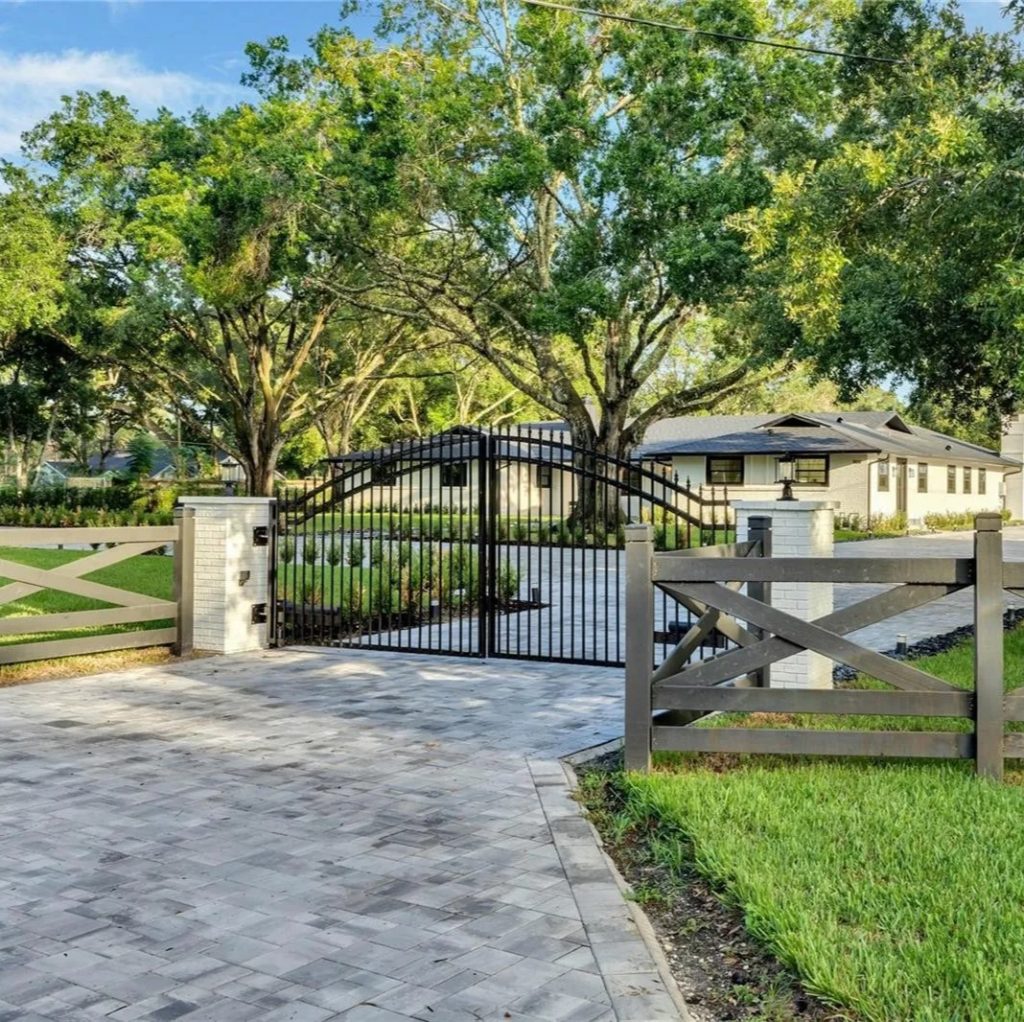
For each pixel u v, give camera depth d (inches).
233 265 943.0
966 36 497.7
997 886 152.3
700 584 219.5
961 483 1624.0
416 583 530.3
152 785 225.0
